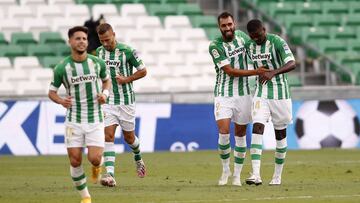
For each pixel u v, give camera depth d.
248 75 40.50
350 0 92.12
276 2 90.50
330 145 69.62
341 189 38.59
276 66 40.66
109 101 42.84
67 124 33.56
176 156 61.50
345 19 89.44
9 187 40.81
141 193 37.34
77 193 37.72
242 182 43.59
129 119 43.34
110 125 42.69
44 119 65.12
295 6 90.31
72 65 33.47
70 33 33.44
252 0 90.88
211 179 45.03
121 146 66.31
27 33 81.06
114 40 42.72
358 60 83.88
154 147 66.75
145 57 80.19
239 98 41.25
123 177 46.59
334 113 69.88
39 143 64.88
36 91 74.88
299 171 49.03
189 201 33.81
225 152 41.31
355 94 70.88
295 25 88.00
